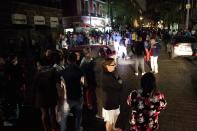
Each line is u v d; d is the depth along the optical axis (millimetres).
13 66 7168
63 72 5586
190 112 7312
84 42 23438
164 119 6840
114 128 6055
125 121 6773
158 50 12883
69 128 6391
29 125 6910
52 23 26406
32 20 22562
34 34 22281
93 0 43188
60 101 5684
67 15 37031
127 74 13141
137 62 12672
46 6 25250
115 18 53750
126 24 60594
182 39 18703
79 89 5605
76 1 36469
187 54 17906
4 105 7004
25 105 8414
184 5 44156
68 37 22781
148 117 3586
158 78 11992
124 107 7852
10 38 18797
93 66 7309
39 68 5793
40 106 5746
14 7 19844
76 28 35406
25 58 15234
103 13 49656
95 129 6402
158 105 3578
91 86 7477
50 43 23688
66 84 5508
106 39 27219
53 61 5824
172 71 13758
